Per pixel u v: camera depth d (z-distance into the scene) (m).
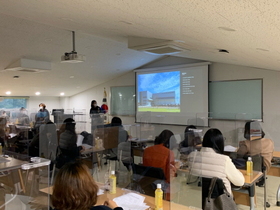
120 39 4.86
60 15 2.70
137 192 2.13
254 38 2.01
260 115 6.09
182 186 1.94
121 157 3.22
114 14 2.07
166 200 1.96
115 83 9.39
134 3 1.55
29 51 5.88
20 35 5.12
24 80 7.97
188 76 7.32
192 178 1.92
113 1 1.61
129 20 2.23
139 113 8.54
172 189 1.97
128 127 4.87
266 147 3.16
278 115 4.57
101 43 6.04
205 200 1.81
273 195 3.59
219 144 2.25
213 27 1.85
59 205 1.06
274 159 3.43
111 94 9.55
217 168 2.09
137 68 8.63
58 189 1.07
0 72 7.00
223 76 6.69
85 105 10.60
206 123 6.39
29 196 1.43
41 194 1.43
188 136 2.03
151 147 2.36
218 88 6.81
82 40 5.72
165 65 7.91
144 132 5.42
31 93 9.84
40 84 8.67
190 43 3.16
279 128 4.53
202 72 7.01
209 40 2.55
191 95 7.27
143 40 3.82
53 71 7.56
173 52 4.01
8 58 6.07
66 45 5.88
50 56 6.35
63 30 5.09
